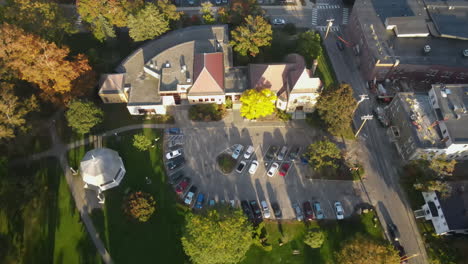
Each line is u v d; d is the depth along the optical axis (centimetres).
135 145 8531
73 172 8462
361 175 8562
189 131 9250
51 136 9025
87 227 7794
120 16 9938
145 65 9569
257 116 8706
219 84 9206
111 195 8212
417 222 7919
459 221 7281
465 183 7750
